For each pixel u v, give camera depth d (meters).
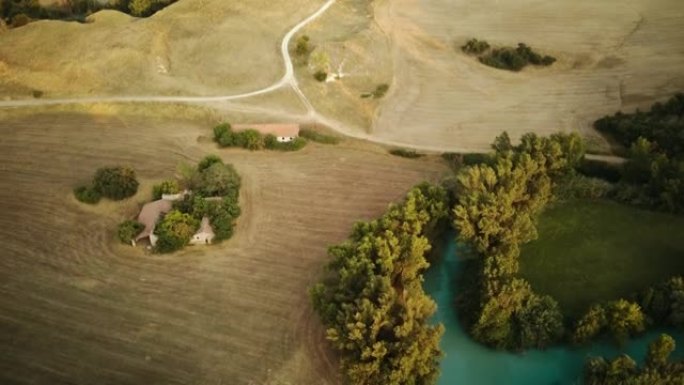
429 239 96.25
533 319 82.94
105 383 77.69
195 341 83.00
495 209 89.38
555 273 92.25
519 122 129.75
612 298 88.06
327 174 115.00
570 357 82.00
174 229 96.19
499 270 84.44
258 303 88.44
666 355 73.19
